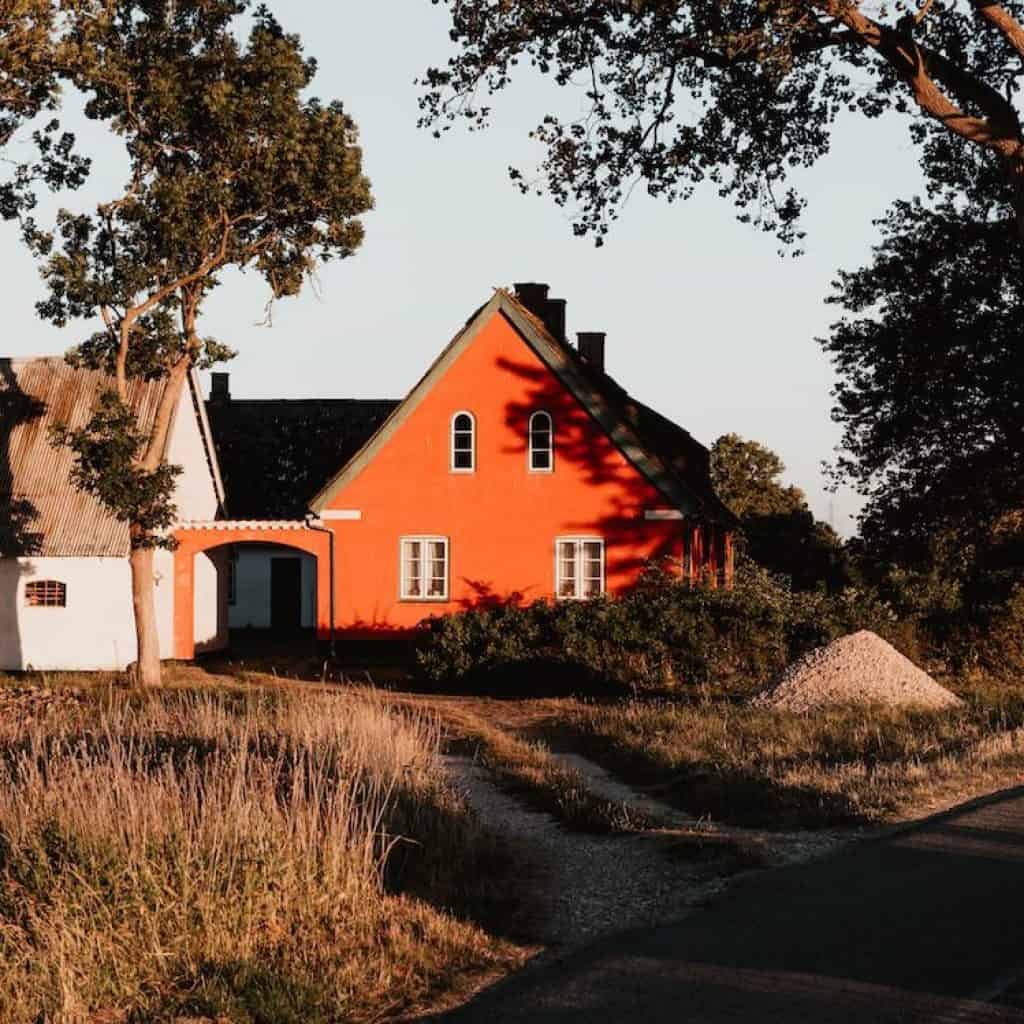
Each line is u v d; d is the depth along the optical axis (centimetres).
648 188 2648
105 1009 906
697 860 1263
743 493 7362
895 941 930
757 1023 780
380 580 3884
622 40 2478
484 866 1273
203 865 1066
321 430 5484
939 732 2044
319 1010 882
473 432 3859
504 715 2566
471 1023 833
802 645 3025
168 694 2834
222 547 4453
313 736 1756
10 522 4144
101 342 3359
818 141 2655
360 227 3322
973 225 3412
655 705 2533
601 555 3800
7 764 1501
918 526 3522
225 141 3203
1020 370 3316
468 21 2469
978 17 2484
